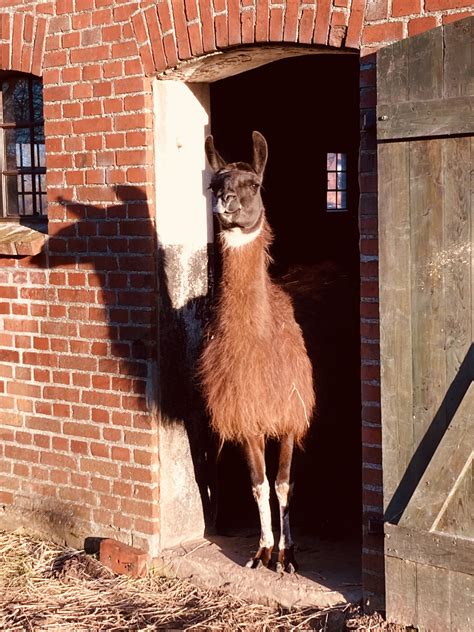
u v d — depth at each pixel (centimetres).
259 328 377
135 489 439
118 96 432
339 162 808
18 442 487
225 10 390
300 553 428
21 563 449
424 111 328
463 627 334
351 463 461
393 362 344
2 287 485
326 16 361
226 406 381
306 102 728
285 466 402
